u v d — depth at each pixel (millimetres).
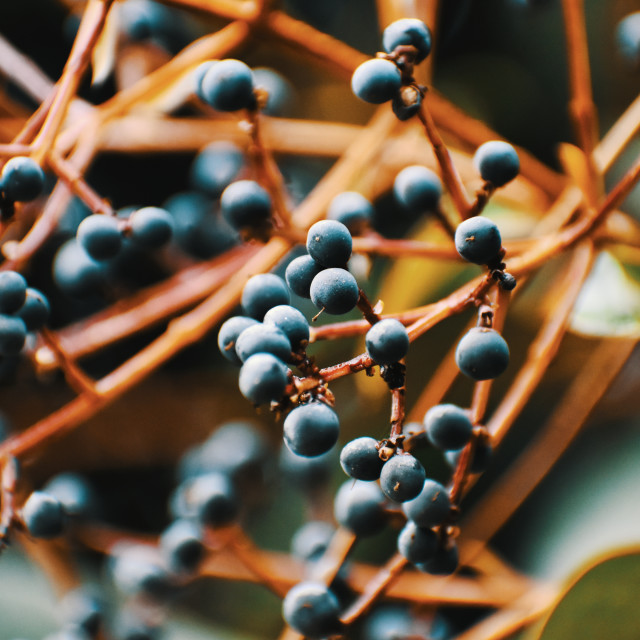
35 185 355
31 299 367
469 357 332
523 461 468
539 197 467
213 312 400
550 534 499
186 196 516
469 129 449
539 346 390
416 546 347
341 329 360
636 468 504
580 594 385
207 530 442
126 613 471
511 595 428
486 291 337
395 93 347
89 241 375
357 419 502
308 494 480
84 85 493
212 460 495
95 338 424
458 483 352
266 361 319
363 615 360
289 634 402
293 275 335
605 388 437
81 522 463
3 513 376
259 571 434
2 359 385
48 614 500
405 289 487
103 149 489
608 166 401
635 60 481
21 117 502
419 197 390
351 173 427
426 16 439
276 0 417
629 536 479
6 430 452
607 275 437
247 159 483
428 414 348
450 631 479
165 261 487
